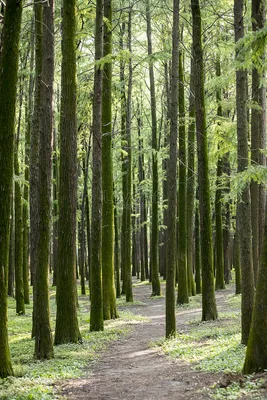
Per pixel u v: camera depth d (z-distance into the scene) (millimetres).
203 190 15625
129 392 7328
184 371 8492
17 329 17156
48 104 11109
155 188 26953
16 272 22172
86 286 41031
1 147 8195
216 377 7629
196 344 11047
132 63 26125
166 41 22109
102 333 14469
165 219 38031
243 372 7449
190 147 23391
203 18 17906
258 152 12648
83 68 18312
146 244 39344
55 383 8062
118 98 23594
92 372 9195
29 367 9398
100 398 7020
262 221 13438
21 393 6859
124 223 27719
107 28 18203
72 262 13008
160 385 7645
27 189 26172
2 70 8289
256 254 13477
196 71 15594
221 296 23562
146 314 20469
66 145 13117
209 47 18531
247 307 9984
